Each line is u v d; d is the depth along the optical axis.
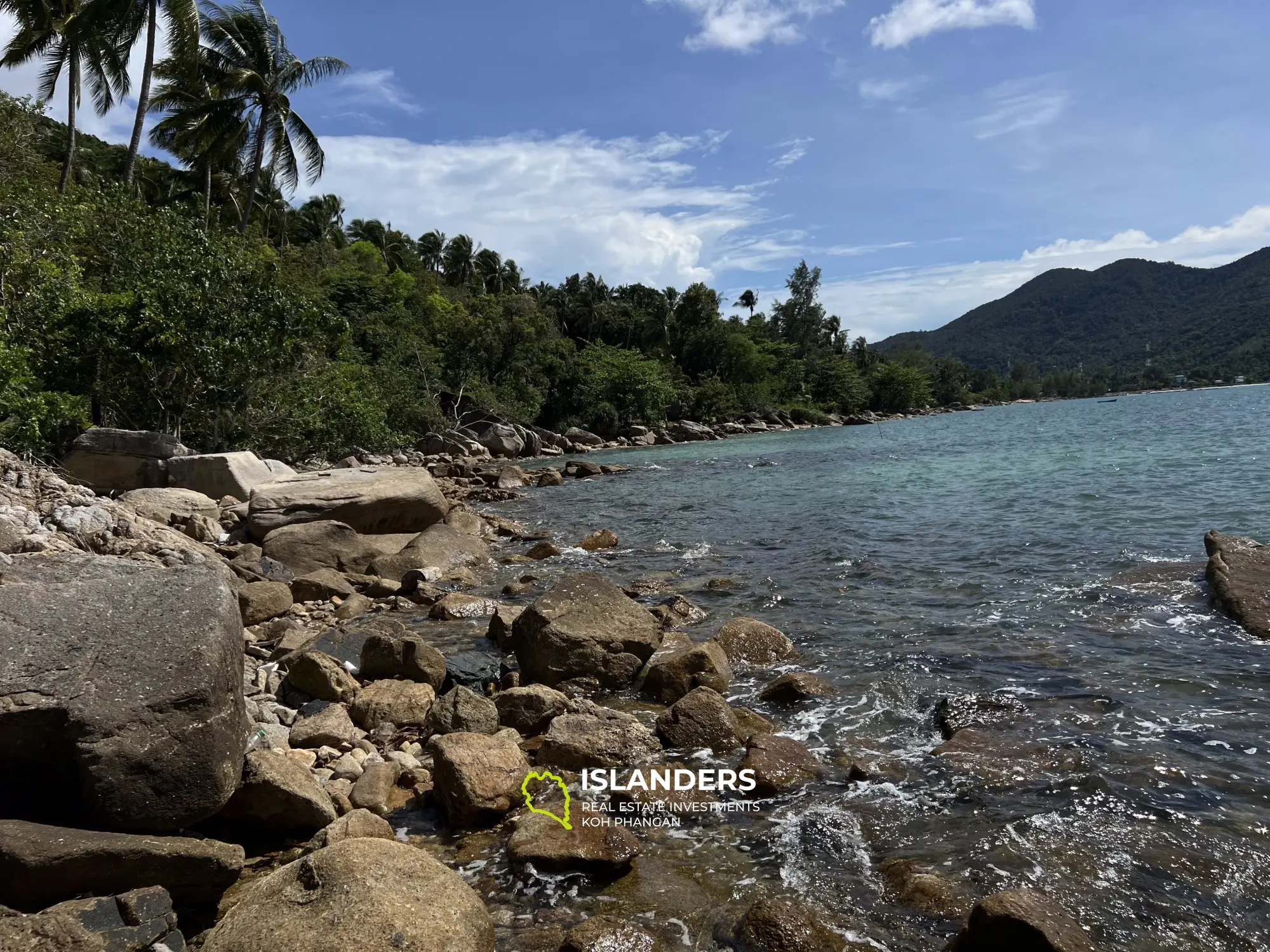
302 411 23.48
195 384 19.48
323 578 11.10
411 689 7.27
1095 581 10.49
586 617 8.29
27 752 4.26
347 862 3.95
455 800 5.23
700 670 7.62
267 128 32.78
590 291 90.81
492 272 87.38
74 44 25.47
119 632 4.75
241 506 14.23
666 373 72.00
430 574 12.32
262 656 8.30
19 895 3.79
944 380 123.06
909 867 4.53
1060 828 4.85
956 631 8.85
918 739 6.34
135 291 18.94
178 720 4.43
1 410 13.69
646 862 4.77
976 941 3.64
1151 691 6.93
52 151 42.00
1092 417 59.75
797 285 110.00
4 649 4.46
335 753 6.14
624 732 6.36
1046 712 6.59
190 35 27.03
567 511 20.73
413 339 50.50
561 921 4.23
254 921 3.73
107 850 3.93
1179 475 20.92
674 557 13.77
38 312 17.31
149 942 3.68
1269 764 5.54
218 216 31.73
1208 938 3.86
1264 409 56.19
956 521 15.79
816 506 18.94
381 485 14.61
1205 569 10.51
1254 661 7.47
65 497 10.59
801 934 3.92
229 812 4.90
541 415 60.66
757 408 74.75
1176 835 4.73
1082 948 3.50
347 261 63.09
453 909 3.83
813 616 9.80
